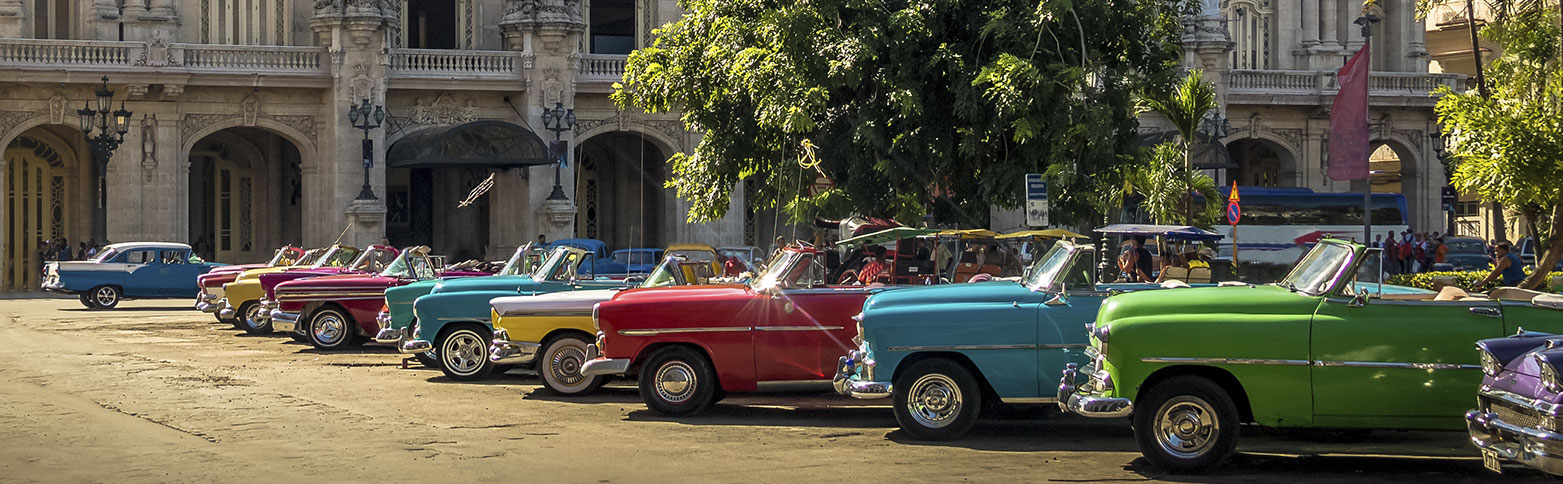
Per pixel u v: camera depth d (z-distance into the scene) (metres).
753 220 55.88
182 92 46.59
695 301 17.27
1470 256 53.91
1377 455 14.64
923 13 24.70
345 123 47.22
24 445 14.84
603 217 55.66
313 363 24.08
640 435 15.84
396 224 53.81
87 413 17.38
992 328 15.06
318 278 26.48
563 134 49.16
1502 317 12.98
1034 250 18.30
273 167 51.56
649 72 27.70
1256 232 52.03
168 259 39.34
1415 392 12.98
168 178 46.78
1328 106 56.75
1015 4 24.77
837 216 25.48
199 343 27.88
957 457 14.30
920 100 24.41
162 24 47.03
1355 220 52.94
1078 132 24.02
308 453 14.41
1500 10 27.62
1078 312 15.09
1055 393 15.07
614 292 19.95
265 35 48.53
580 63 50.00
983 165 25.59
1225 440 13.21
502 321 19.69
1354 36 59.12
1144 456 13.95
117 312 37.53
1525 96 24.22
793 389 17.25
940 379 15.34
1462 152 23.47
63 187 49.19
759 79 25.39
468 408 18.22
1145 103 26.53
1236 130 56.53
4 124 45.25
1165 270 23.44
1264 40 58.12
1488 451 11.77
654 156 54.09
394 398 19.25
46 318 35.00
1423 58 59.50
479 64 48.81
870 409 18.38
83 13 46.91
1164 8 26.33
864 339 15.38
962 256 18.30
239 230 51.47
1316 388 13.09
